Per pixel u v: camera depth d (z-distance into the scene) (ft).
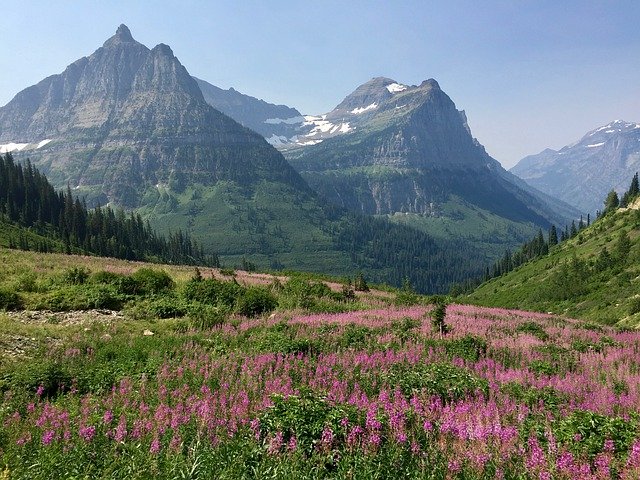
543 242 646.33
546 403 39.19
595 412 34.65
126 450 28.84
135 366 48.83
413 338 63.98
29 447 29.35
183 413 34.27
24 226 504.43
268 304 92.94
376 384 42.93
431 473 26.53
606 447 28.17
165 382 42.60
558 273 379.35
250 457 27.40
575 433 30.25
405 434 30.30
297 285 123.13
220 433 30.96
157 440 28.78
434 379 42.22
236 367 47.50
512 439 30.01
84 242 495.82
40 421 32.81
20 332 62.44
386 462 26.94
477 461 27.48
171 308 87.76
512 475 26.35
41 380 42.01
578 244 485.56
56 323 72.95
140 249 630.33
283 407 32.32
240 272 232.94
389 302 119.75
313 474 26.00
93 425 32.07
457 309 112.47
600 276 316.60
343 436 29.63
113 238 542.57
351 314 85.92
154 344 58.49
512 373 47.96
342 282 190.60
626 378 47.39
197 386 41.93
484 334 72.38
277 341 56.54
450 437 31.24
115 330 69.10
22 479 25.13
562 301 320.09
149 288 104.99
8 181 579.48
